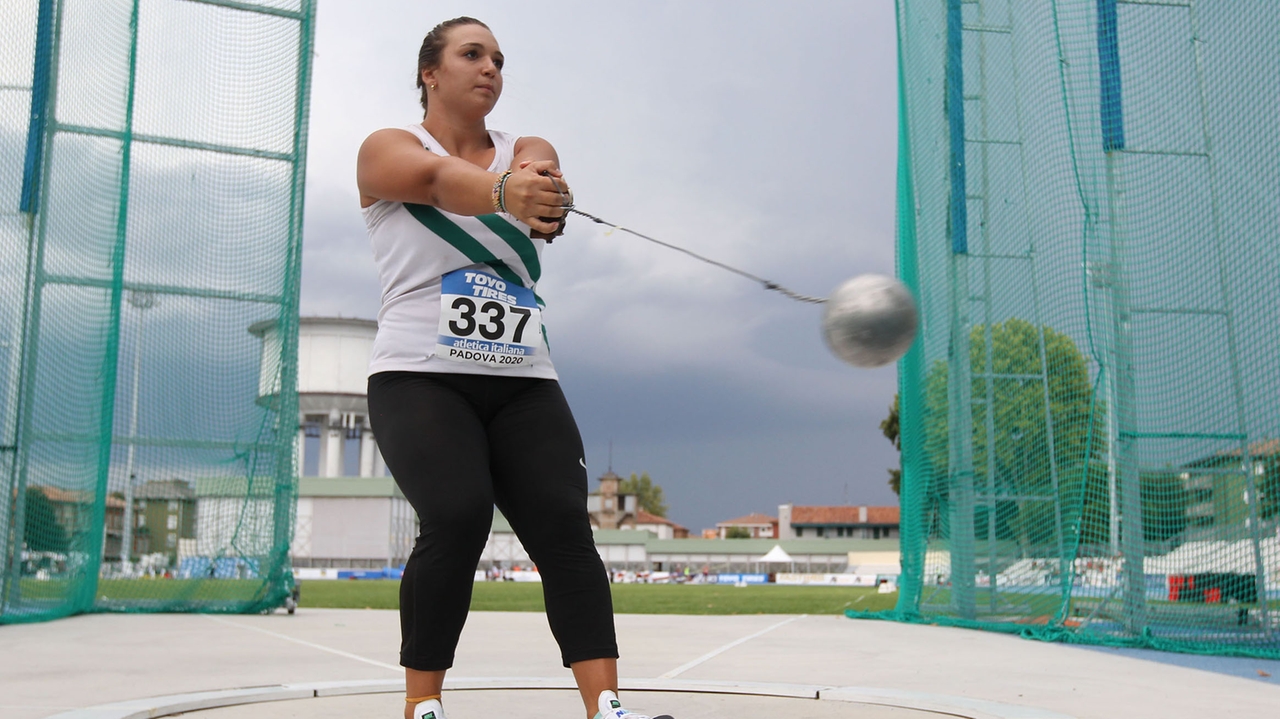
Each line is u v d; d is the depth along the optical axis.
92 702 3.51
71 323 9.04
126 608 9.61
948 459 9.24
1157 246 6.65
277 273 10.15
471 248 2.53
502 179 2.28
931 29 9.48
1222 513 6.75
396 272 2.56
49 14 8.91
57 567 9.01
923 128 9.72
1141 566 6.75
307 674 4.50
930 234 9.54
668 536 99.81
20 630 7.31
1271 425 6.21
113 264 9.37
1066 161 7.10
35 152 8.74
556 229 2.36
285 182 10.25
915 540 9.47
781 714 3.17
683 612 12.21
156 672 4.58
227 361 10.00
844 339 2.20
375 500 56.78
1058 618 7.17
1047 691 4.02
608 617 2.45
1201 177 6.41
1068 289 7.21
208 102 10.12
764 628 8.16
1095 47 6.87
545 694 3.58
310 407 41.91
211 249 10.02
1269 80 5.89
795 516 87.69
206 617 9.26
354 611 11.13
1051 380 7.71
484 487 2.38
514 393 2.56
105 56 9.48
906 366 9.95
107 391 9.31
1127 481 6.83
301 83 10.39
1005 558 8.81
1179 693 3.99
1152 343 6.73
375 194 2.52
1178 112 6.51
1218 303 6.39
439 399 2.44
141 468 9.79
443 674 2.44
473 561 2.39
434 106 2.64
